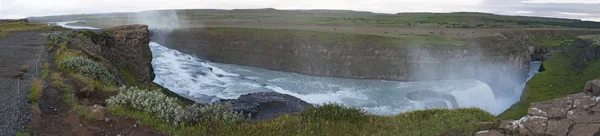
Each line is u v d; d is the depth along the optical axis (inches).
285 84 2448.3
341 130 526.9
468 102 2142.0
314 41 3417.8
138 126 444.8
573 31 5930.1
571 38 5502.0
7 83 579.8
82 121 434.6
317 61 3235.7
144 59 1341.0
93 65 773.3
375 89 2399.1
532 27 6579.7
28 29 1694.1
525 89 2313.0
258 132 492.4
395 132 521.7
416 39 3617.1
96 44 1176.8
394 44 3282.5
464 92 2231.8
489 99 2348.7
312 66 3181.6
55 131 405.7
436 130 507.5
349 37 3501.5
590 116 438.0
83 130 414.3
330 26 5118.1
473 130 495.2
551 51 4434.1
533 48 4394.7
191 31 4042.8
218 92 1811.0
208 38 3868.1
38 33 1455.5
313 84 2529.5
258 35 3735.2
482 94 2340.1
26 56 858.1
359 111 620.7
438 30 4921.3
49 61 794.8
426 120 568.4
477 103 2191.2
